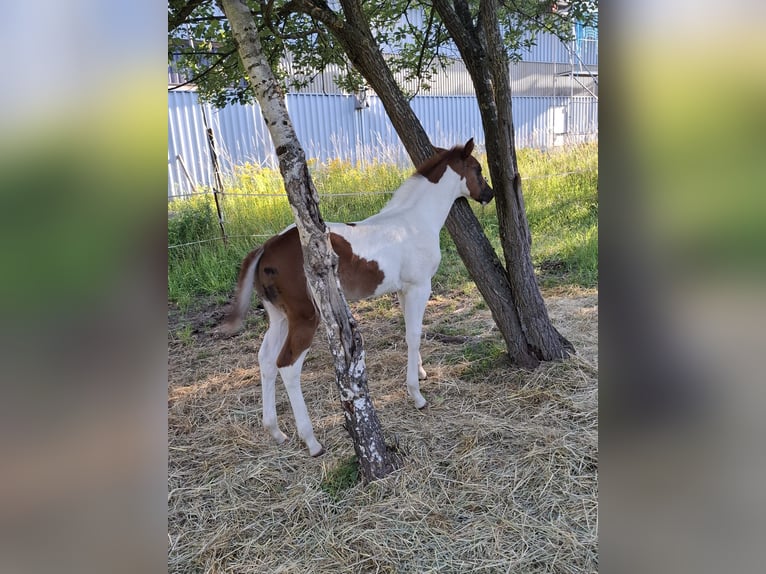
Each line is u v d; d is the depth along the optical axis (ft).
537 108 43.75
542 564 6.34
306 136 32.94
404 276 9.98
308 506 7.50
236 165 27.17
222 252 19.49
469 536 6.82
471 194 11.03
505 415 9.65
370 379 11.48
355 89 15.60
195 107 29.12
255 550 6.81
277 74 14.34
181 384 11.87
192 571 6.54
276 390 11.30
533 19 14.35
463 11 10.56
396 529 6.98
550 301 15.12
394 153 29.73
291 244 8.64
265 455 8.91
